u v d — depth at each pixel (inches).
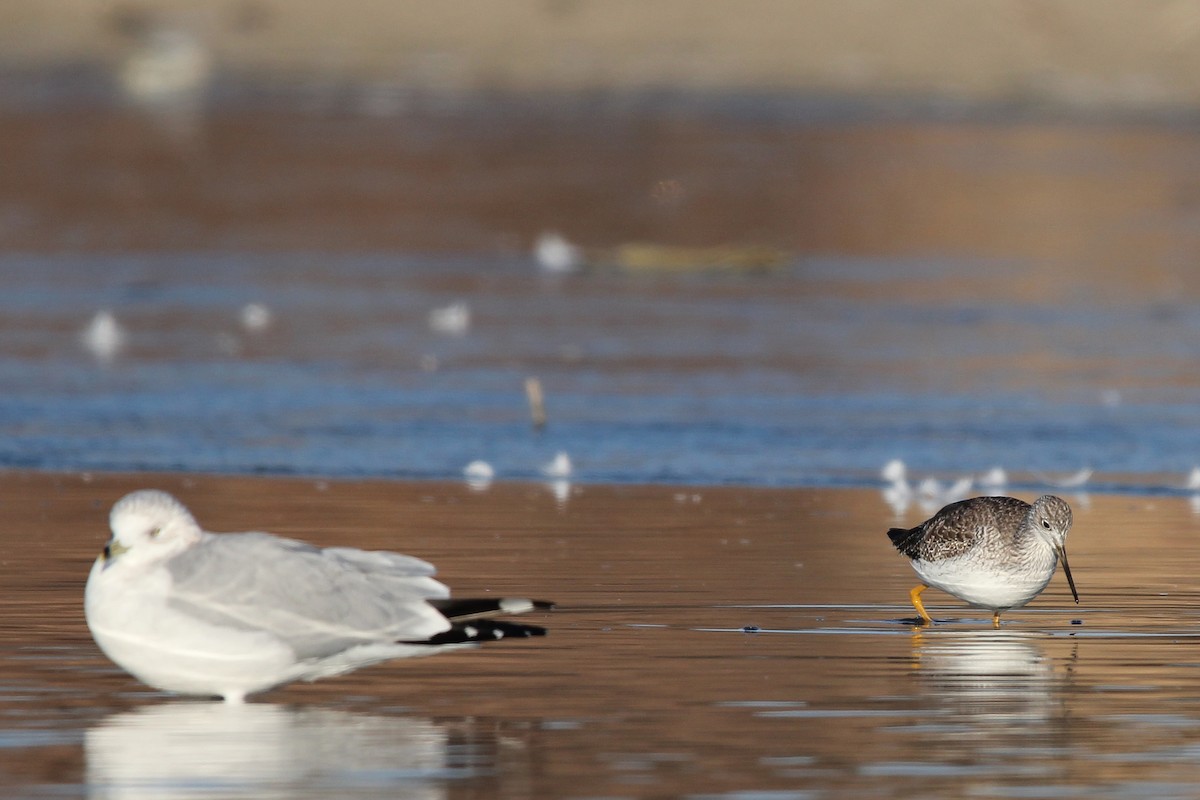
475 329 1443.2
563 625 566.9
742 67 5034.5
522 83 4798.2
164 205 2551.7
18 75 4741.6
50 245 2073.1
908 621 579.8
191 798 408.2
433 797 409.7
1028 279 1855.3
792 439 975.6
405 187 2891.2
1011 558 565.6
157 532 468.1
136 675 465.4
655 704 481.7
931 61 5073.8
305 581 465.1
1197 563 672.4
